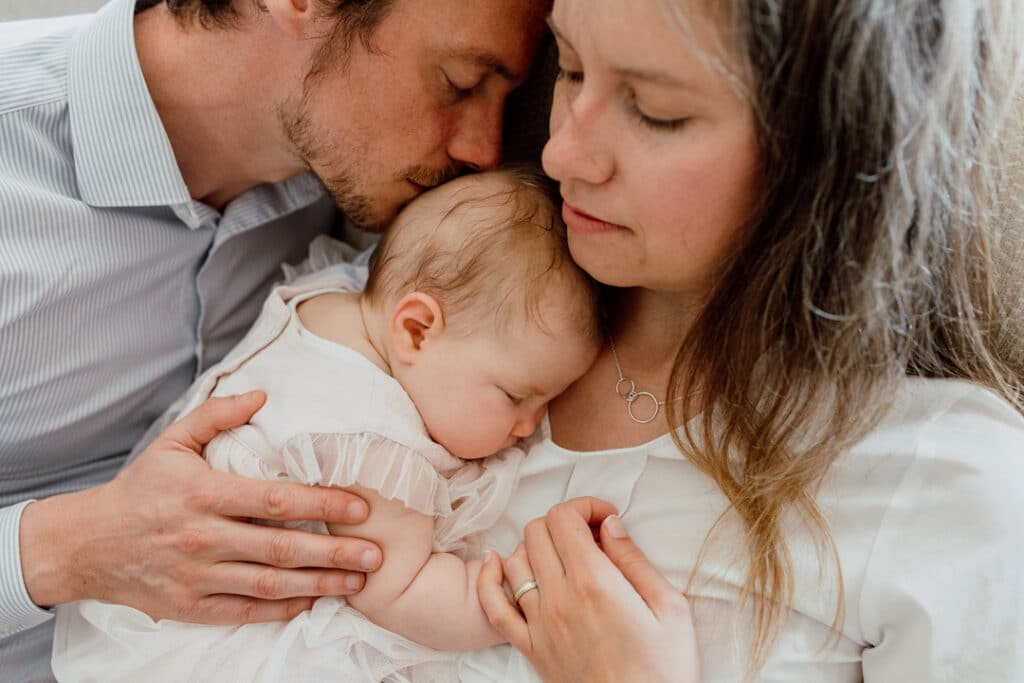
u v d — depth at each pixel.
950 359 0.81
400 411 0.86
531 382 0.86
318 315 0.96
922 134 0.66
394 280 0.90
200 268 1.11
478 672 0.85
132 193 1.03
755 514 0.78
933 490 0.74
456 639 0.84
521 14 0.89
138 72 1.00
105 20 1.03
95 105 1.01
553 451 0.88
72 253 1.00
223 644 0.86
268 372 0.92
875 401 0.74
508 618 0.81
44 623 1.08
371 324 0.92
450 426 0.86
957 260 0.76
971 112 0.70
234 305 1.17
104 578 0.89
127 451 1.14
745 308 0.74
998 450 0.74
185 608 0.86
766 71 0.63
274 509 0.83
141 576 0.87
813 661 0.78
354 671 0.84
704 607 0.80
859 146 0.65
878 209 0.67
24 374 1.00
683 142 0.67
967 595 0.71
